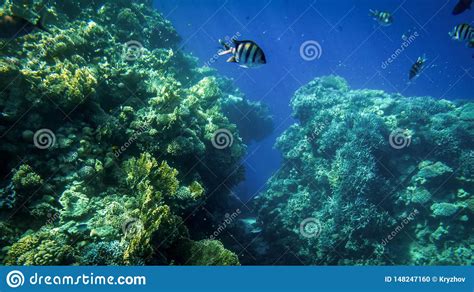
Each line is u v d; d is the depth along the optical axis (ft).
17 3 29.45
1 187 19.38
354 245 33.30
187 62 46.93
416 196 34.47
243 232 41.73
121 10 39.04
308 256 36.40
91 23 31.35
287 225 40.29
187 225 30.42
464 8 26.61
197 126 29.35
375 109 42.55
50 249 16.01
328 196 39.47
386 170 37.27
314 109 47.14
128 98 27.58
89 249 17.11
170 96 26.58
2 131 20.39
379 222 33.50
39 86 21.88
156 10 51.85
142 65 32.89
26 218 18.72
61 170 20.90
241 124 59.00
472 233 32.81
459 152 36.35
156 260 18.44
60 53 26.14
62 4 34.99
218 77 57.57
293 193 43.91
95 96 24.38
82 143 21.85
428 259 32.24
